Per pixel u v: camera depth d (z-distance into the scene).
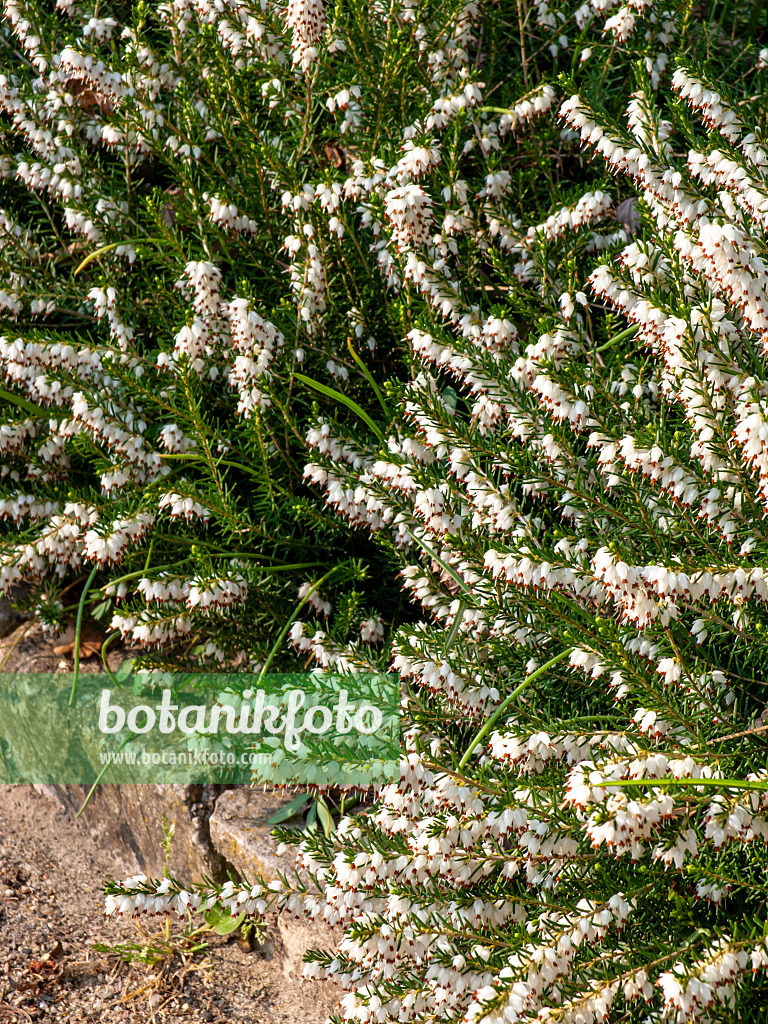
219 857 3.13
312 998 2.82
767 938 1.77
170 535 3.19
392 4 3.04
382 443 2.86
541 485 2.32
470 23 3.16
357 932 2.06
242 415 3.18
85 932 3.22
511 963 1.88
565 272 2.78
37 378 3.17
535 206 3.18
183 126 3.35
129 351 3.33
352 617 2.96
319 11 2.88
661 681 2.10
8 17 3.64
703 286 2.17
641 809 1.74
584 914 1.92
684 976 1.70
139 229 3.59
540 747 2.01
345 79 3.11
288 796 3.14
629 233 3.01
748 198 2.07
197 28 3.42
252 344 2.87
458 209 2.89
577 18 3.09
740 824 1.79
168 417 3.29
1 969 3.05
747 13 3.38
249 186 3.36
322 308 3.16
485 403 2.51
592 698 2.46
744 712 2.20
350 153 3.29
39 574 3.49
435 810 2.11
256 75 3.33
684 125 2.31
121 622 3.04
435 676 2.28
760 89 2.93
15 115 3.52
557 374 2.21
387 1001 2.11
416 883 2.08
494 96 3.37
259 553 3.20
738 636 2.11
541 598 2.18
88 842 3.73
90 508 3.19
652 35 3.06
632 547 2.30
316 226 2.99
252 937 3.06
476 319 2.74
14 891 3.43
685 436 2.31
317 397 3.25
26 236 3.67
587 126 2.48
